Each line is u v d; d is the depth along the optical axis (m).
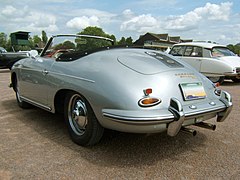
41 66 3.72
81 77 2.92
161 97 2.56
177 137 3.48
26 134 3.52
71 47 4.09
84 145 3.07
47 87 3.53
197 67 9.44
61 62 3.42
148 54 3.17
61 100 3.53
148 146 3.15
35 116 4.43
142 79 2.62
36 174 2.44
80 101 3.07
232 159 2.83
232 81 10.36
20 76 4.44
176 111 2.51
